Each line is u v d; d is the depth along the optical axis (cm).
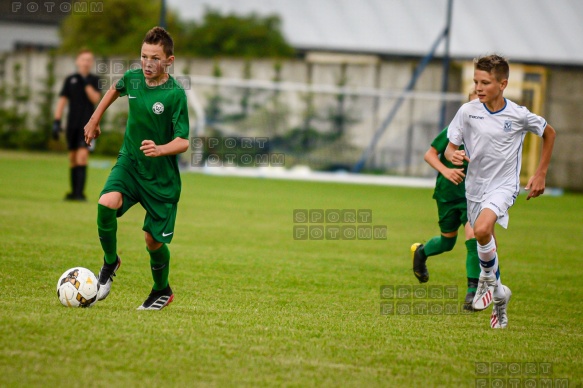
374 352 1606
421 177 7256
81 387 1267
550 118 7850
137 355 1451
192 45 8731
